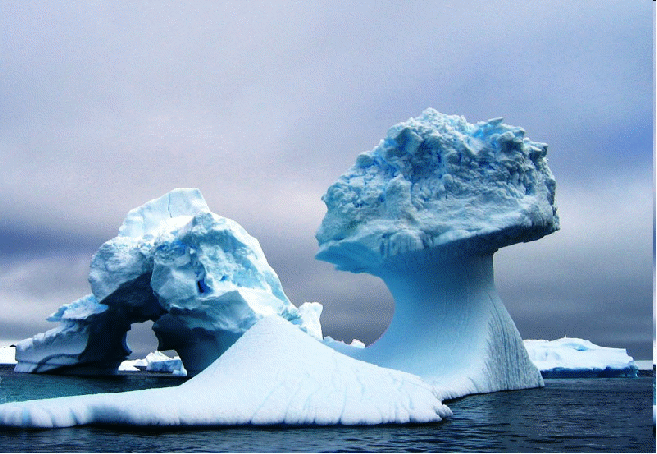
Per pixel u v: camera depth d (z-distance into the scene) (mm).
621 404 21750
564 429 15766
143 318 43281
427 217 27984
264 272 37438
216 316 34281
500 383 26812
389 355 28625
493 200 27922
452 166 28406
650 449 13086
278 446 12344
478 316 27703
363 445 12648
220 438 13086
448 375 25250
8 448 11953
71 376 41250
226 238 35656
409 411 15617
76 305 43094
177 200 44312
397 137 29078
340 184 30547
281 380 15789
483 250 28266
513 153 28484
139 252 39469
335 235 30141
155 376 44656
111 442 12555
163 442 12586
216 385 15672
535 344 48688
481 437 14141
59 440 12719
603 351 44688
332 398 15430
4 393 26781
